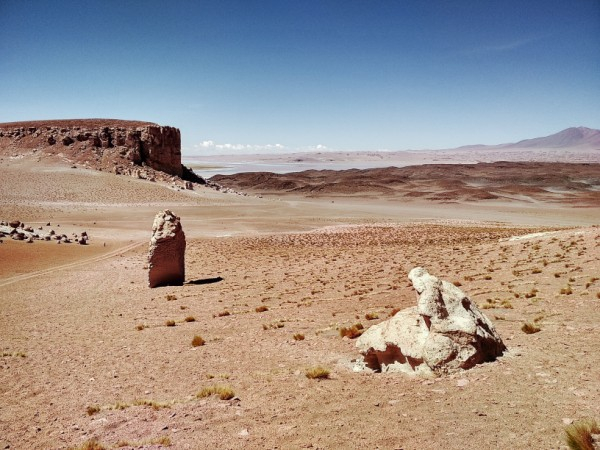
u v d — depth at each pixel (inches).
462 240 2209.6
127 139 6294.3
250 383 433.1
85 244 2573.8
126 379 490.0
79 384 483.5
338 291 1022.4
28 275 1620.3
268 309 871.7
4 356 621.9
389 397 351.6
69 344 687.7
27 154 5974.4
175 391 434.3
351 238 2659.9
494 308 669.9
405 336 413.7
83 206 4365.2
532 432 267.1
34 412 404.8
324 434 297.9
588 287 724.0
